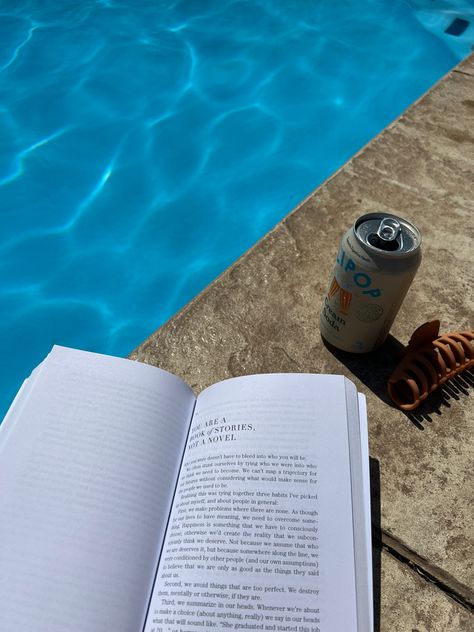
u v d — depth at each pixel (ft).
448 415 1.56
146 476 1.22
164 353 1.71
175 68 4.04
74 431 1.25
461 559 1.31
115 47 4.16
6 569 1.07
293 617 1.04
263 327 1.77
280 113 3.80
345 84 4.01
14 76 3.89
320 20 4.54
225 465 1.22
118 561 1.10
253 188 3.37
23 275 2.94
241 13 4.57
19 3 4.50
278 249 2.01
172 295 2.89
